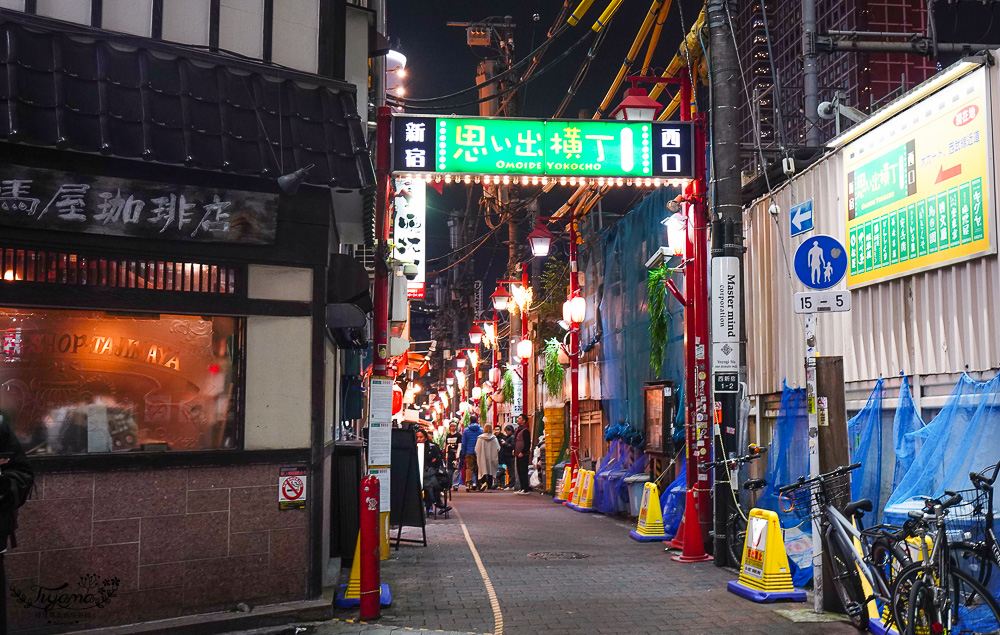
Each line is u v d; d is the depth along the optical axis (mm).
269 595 7469
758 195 13047
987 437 6906
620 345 19109
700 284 11664
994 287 7500
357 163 7699
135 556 6883
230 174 7402
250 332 7602
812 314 7691
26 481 5555
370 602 7578
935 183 8258
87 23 7336
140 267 7152
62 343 6867
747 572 8641
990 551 5750
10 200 6496
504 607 8133
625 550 12156
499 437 30328
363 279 8750
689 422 12047
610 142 11289
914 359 8664
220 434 7441
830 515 7223
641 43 14500
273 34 8164
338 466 10758
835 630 6965
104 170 6844
